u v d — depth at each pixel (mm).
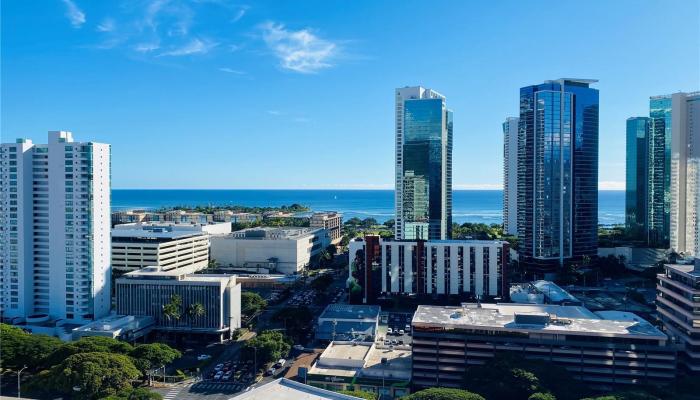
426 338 182250
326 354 199250
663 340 168875
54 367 174875
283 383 138000
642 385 165875
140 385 187500
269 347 199125
